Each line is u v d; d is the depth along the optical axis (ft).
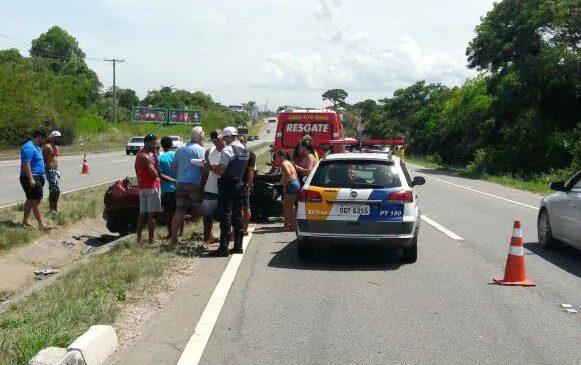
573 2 117.50
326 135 59.98
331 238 31.27
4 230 37.78
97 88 385.09
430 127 215.51
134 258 30.96
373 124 315.99
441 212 56.65
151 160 36.37
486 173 125.18
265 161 125.70
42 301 23.26
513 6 131.13
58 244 40.34
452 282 28.25
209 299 24.70
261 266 31.32
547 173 119.85
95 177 89.71
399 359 18.56
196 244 36.60
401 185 31.53
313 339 20.27
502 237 41.60
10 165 112.78
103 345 18.29
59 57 392.06
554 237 35.83
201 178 35.37
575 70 121.60
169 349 19.16
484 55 135.23
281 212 48.49
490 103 145.18
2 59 288.10
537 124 128.88
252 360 18.40
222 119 437.58
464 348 19.52
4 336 18.69
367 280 28.53
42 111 179.11
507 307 24.16
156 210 36.91
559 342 20.12
